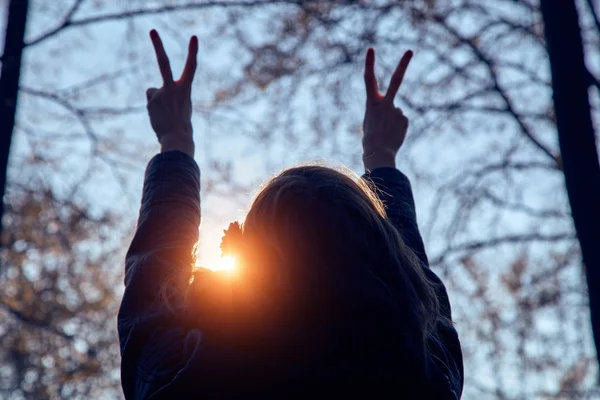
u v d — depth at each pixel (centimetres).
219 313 147
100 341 1286
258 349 144
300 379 142
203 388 142
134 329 151
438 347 162
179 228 168
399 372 144
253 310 147
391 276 151
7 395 1658
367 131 216
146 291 157
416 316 150
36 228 961
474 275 963
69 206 915
